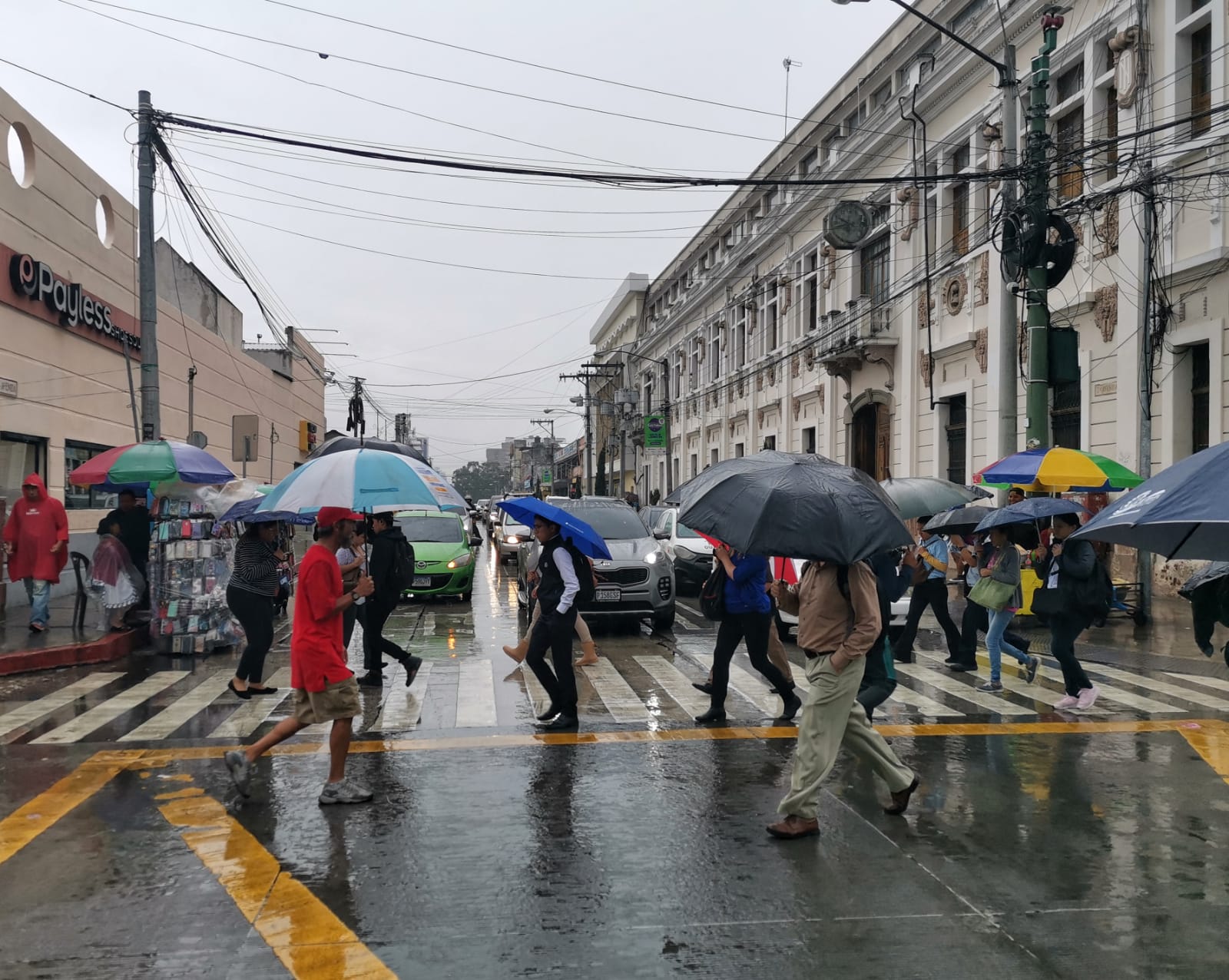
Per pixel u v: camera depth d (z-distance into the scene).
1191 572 15.24
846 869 4.85
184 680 9.91
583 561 7.76
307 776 6.42
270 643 9.02
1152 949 3.99
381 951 3.97
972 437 20.41
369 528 9.27
